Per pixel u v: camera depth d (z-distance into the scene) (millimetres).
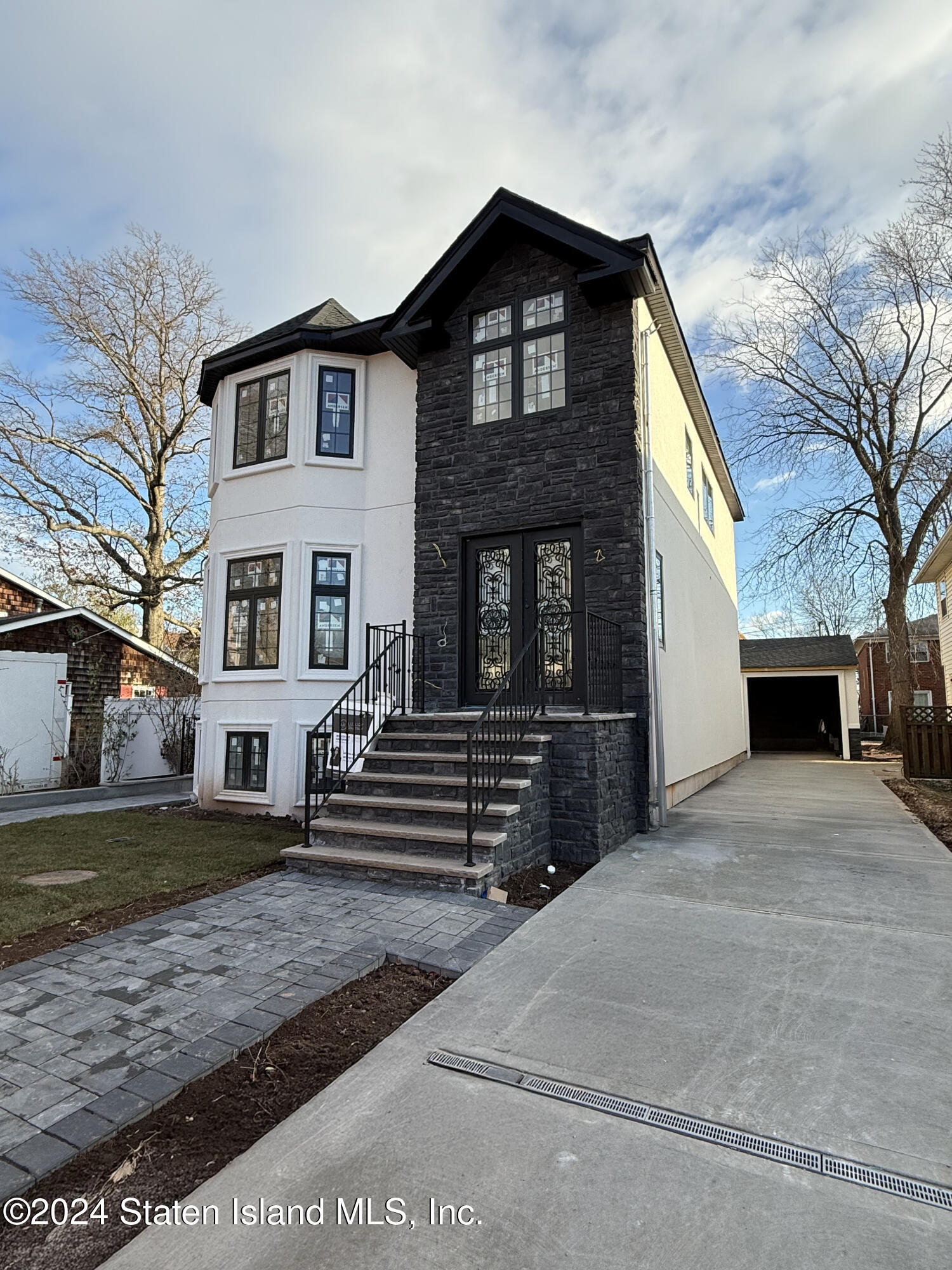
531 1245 1812
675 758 9180
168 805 10031
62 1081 2539
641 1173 2090
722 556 15820
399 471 9297
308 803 5844
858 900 4734
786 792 10688
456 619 8156
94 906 4648
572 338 7836
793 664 18266
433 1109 2422
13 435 18312
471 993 3322
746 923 4281
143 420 20484
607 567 7375
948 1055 2760
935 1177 2059
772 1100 2463
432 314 8438
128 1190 2047
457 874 4824
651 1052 2795
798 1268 1729
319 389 9578
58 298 18109
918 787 10945
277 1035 2947
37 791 10625
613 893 4898
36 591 15016
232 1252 1812
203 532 21406
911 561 18312
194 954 3787
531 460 7910
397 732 7223
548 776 5945
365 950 3818
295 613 9094
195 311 19953
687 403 11211
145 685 14492
